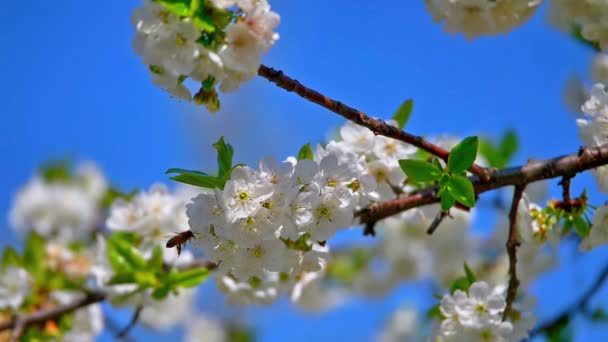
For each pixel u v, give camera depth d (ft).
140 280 3.93
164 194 4.10
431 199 3.67
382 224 3.85
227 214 3.29
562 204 3.59
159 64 3.31
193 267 4.01
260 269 3.39
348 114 3.42
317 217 3.37
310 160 3.34
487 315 3.54
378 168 3.68
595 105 3.51
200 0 3.28
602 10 3.70
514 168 3.57
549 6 3.97
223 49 3.30
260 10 3.30
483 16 3.61
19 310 4.33
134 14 3.30
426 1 3.65
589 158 3.51
